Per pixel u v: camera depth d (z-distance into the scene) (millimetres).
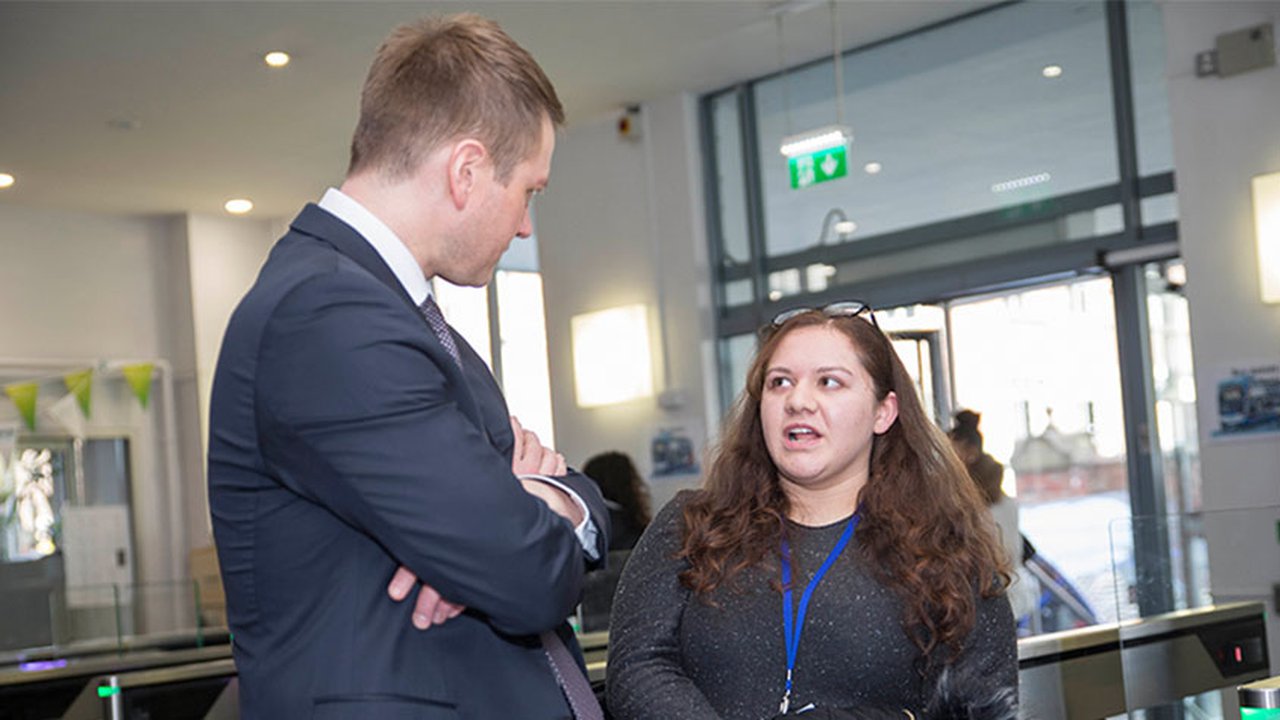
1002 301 7340
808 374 1962
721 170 8492
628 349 8648
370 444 1269
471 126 1411
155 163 8664
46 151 8242
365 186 1425
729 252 8453
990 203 7309
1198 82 6270
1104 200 6859
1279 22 6031
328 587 1321
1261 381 6074
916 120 7621
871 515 1931
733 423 2043
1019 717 1947
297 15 6219
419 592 1338
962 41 7418
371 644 1309
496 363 9961
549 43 6977
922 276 7547
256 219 10430
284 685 1309
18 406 9172
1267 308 6066
